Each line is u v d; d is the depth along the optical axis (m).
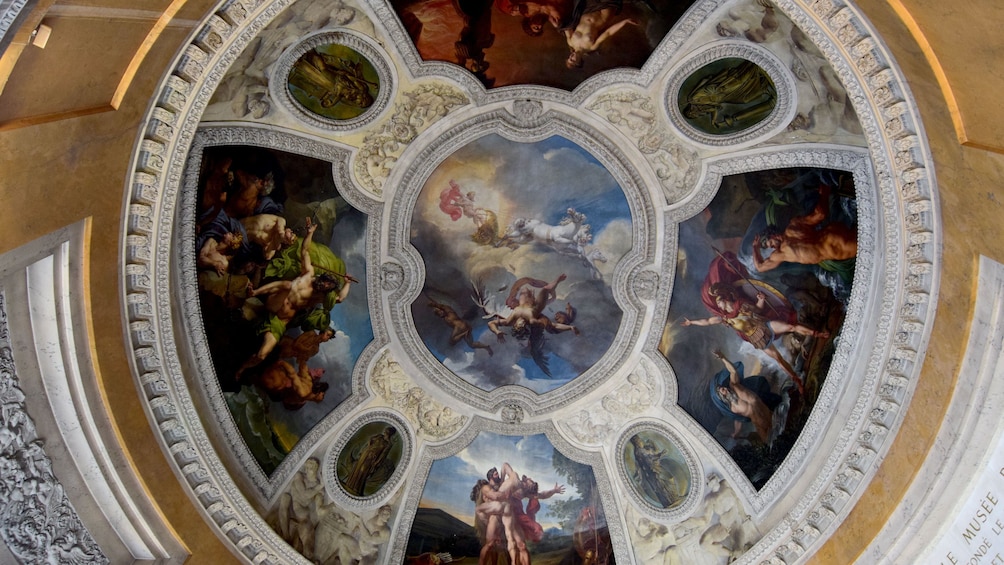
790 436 17.98
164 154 14.20
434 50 17.16
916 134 13.36
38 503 13.76
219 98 15.72
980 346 13.32
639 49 17.00
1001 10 9.66
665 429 19.88
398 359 20.28
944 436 14.15
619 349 20.33
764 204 17.95
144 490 15.23
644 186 19.00
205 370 16.94
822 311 17.61
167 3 12.35
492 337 20.83
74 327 13.71
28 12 9.56
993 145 11.41
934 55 11.68
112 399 14.62
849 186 16.62
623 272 19.84
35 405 13.67
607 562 20.02
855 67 13.46
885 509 15.30
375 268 19.62
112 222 13.91
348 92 17.34
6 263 11.91
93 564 14.62
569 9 16.44
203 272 16.98
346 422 19.56
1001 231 12.09
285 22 15.27
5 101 10.59
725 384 19.12
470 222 19.92
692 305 19.45
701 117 17.67
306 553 18.38
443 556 20.09
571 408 20.78
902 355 15.23
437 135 18.64
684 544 19.27
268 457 18.25
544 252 20.28
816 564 16.64
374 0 15.84
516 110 18.39
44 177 12.01
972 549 13.78
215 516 16.72
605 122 18.45
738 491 18.64
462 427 20.86
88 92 12.19
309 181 18.11
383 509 19.92
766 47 15.84
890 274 15.03
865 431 16.05
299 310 18.73
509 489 20.73
